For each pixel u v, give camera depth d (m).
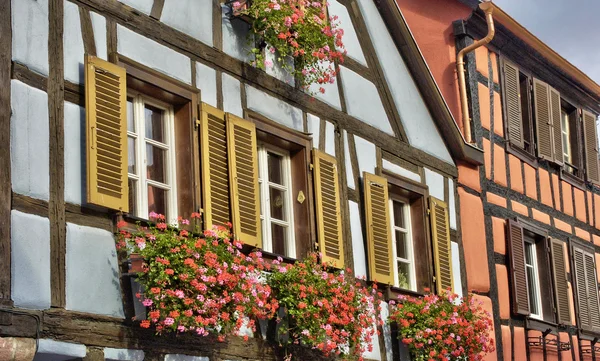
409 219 11.94
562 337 14.94
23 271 7.01
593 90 17.19
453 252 12.56
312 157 10.16
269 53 9.95
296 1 10.07
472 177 13.26
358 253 10.73
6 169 7.02
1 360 6.77
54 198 7.36
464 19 13.77
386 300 10.98
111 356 7.55
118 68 7.95
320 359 9.80
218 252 8.24
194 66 8.96
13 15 7.27
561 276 15.10
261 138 9.73
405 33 12.20
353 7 11.54
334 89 10.88
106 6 8.12
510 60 14.98
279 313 9.32
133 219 7.96
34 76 7.36
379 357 10.68
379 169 11.30
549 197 15.45
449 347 11.18
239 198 9.05
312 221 10.00
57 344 7.13
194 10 9.09
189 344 8.29
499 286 13.41
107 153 7.74
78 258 7.45
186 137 8.72
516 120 14.74
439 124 12.76
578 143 16.84
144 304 7.66
